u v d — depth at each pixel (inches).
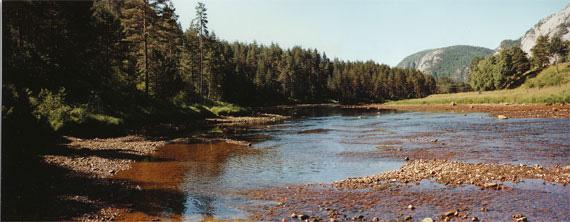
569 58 5280.5
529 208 482.3
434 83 7342.5
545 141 1034.7
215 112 2362.2
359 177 685.3
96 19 1876.2
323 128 1627.7
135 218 468.8
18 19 1346.0
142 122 1552.7
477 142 1068.5
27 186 558.9
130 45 2066.9
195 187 624.1
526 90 3272.6
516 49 4945.9
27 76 1275.8
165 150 995.3
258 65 5462.6
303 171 749.9
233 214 489.4
